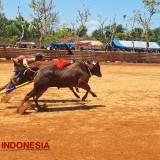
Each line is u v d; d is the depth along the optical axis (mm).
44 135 8477
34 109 11766
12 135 8414
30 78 12367
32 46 64562
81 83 11930
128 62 43938
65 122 9883
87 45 63656
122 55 43531
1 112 11148
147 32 63906
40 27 60375
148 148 7680
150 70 33500
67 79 11633
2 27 79938
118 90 17094
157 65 42156
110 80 22062
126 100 14055
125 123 9930
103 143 7949
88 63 12328
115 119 10438
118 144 7906
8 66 30984
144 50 68062
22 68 12266
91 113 11242
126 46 70000
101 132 8891
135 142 8102
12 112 11156
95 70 12336
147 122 10148
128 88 18047
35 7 59688
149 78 24578
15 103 12797
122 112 11539
